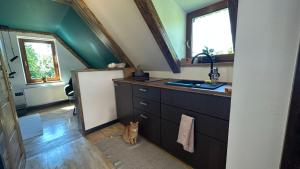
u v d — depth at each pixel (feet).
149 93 6.01
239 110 2.53
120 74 8.68
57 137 7.27
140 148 6.19
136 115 7.07
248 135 2.48
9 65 10.82
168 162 5.29
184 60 6.74
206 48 5.69
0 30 10.15
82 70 7.18
